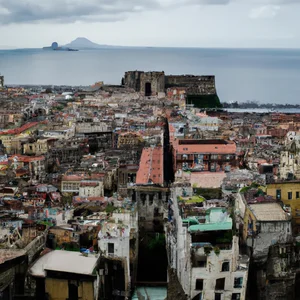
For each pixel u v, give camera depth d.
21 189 181.38
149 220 159.88
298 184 128.00
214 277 102.31
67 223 128.50
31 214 135.62
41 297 98.00
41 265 100.62
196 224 108.31
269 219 111.62
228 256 102.12
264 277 111.75
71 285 95.88
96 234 119.06
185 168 196.12
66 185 190.88
